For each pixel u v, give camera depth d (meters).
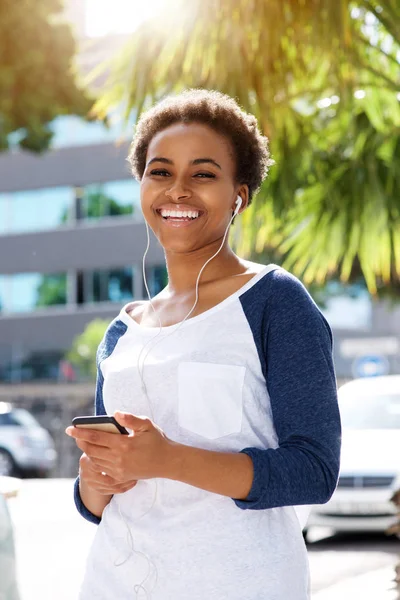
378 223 8.48
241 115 2.41
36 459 23.12
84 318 38.78
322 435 2.11
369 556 9.47
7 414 23.44
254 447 2.12
